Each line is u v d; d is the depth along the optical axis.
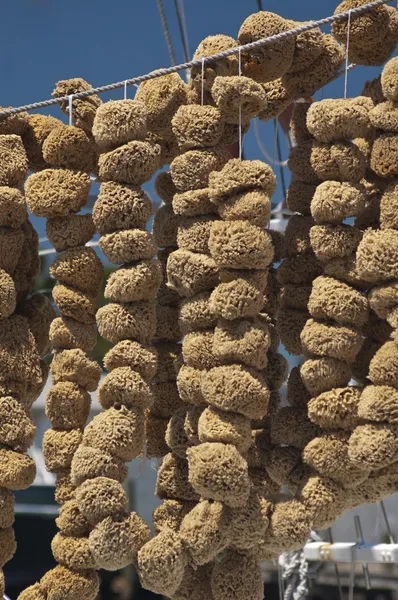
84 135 2.94
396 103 2.65
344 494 2.67
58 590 2.73
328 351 2.64
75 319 2.90
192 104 2.89
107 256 2.80
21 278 3.05
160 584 2.64
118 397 2.74
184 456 2.88
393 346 2.59
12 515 2.88
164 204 3.12
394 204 2.62
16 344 2.92
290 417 2.77
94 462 2.69
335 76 2.97
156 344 3.05
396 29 2.86
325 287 2.66
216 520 2.65
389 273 2.57
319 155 2.71
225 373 2.65
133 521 2.68
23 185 3.05
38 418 5.41
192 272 2.76
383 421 2.56
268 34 2.85
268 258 2.69
